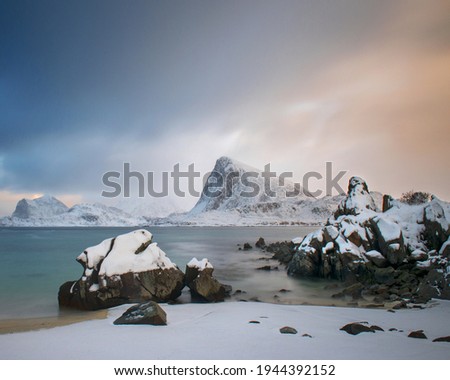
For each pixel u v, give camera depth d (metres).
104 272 15.17
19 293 19.30
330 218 31.05
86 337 8.17
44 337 8.40
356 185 30.42
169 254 42.66
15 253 44.59
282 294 18.27
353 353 6.65
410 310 12.60
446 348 6.96
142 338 7.97
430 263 18.94
